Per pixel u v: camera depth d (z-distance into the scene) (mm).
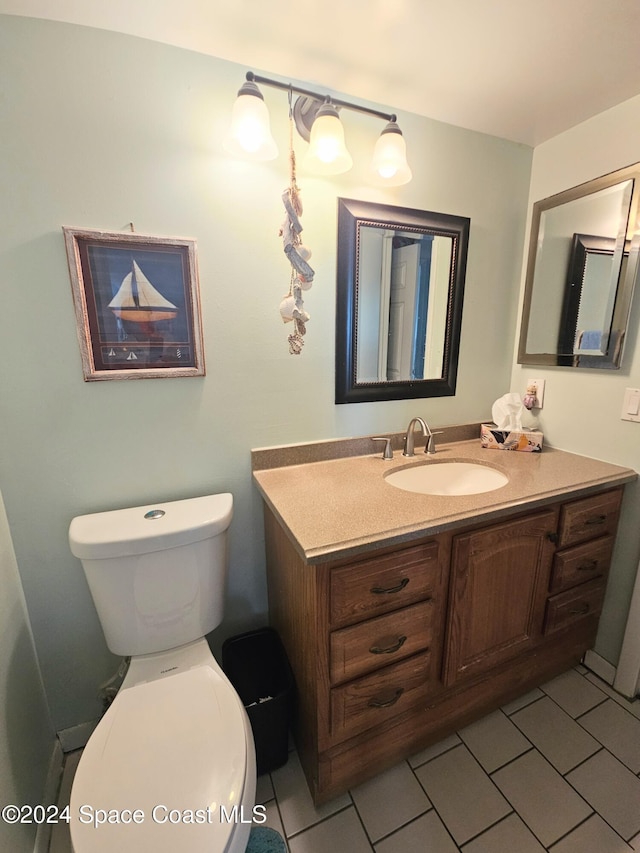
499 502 1103
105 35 938
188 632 1105
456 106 1280
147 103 1001
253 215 1158
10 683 965
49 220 966
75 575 1159
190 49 1011
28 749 1019
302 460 1386
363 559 947
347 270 1305
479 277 1570
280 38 978
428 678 1140
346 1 866
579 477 1286
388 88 1185
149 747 805
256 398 1282
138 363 1106
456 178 1433
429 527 977
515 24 937
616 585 1440
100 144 977
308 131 1164
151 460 1186
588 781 1136
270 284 1220
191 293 1115
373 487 1203
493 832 1016
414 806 1074
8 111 900
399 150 1099
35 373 1023
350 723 1034
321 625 930
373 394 1453
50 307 1004
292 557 1079
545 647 1399
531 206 1600
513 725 1312
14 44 881
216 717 875
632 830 1018
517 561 1208
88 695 1241
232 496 1258
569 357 1495
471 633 1179
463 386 1651
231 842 654
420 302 1462
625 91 1203
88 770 762
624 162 1271
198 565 1072
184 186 1069
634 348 1307
